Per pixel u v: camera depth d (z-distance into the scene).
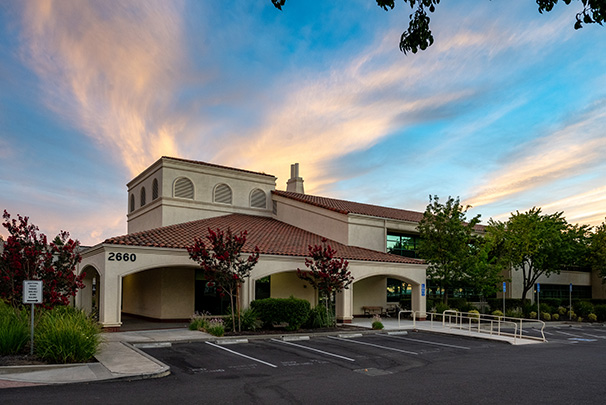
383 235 28.12
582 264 37.78
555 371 11.55
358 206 32.75
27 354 11.36
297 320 18.59
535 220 30.30
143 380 9.68
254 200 30.38
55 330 10.90
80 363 10.83
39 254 13.01
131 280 26.42
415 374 10.95
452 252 26.92
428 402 8.30
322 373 10.87
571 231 32.25
